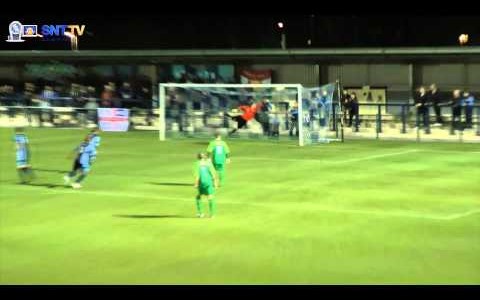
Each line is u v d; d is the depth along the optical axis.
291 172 40.25
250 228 26.20
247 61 69.88
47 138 59.72
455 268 20.70
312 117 55.22
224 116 60.03
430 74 62.88
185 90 63.66
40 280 19.83
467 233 25.30
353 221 27.38
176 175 39.53
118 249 23.28
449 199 31.83
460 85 61.66
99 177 39.06
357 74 66.00
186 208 30.20
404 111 58.97
